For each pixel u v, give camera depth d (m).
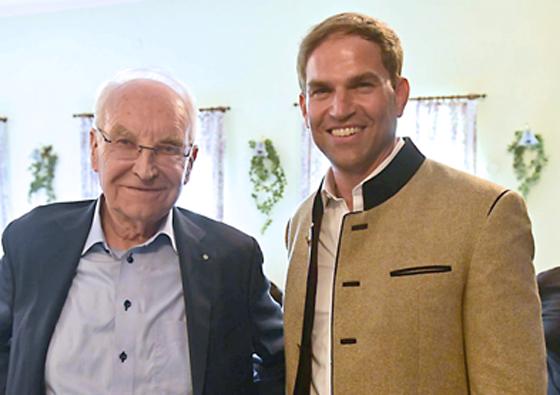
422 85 4.59
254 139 5.13
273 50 5.05
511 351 0.93
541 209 4.30
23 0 5.71
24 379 1.17
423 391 1.00
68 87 5.79
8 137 6.04
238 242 1.40
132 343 1.21
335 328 1.10
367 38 1.08
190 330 1.23
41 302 1.22
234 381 1.31
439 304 1.00
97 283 1.24
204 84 5.29
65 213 1.34
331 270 1.20
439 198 1.07
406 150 1.16
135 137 1.19
